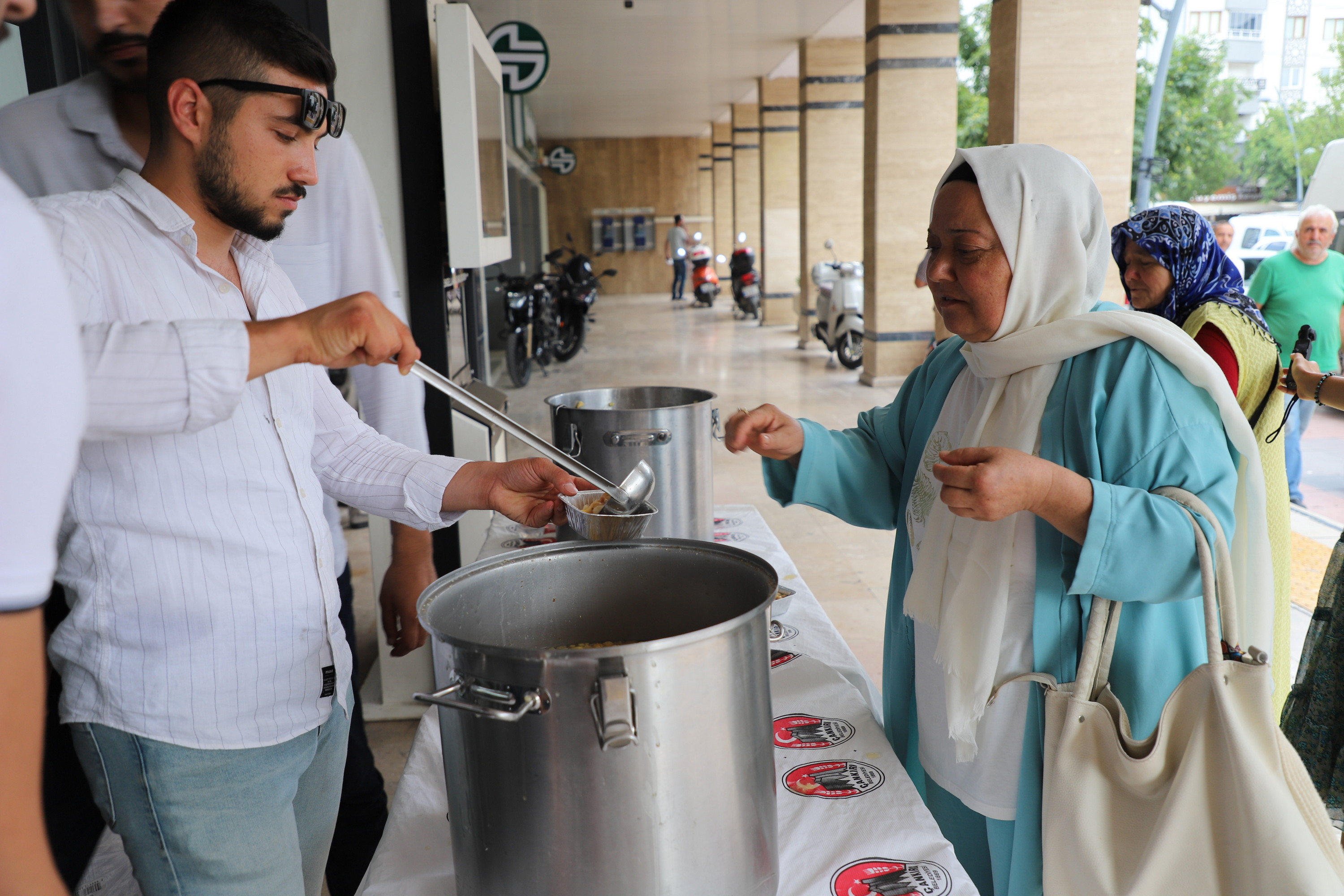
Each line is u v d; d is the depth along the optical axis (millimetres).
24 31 2256
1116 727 1014
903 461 1464
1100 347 1112
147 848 943
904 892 898
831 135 11312
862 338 9555
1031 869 1133
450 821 817
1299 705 1977
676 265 20625
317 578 1032
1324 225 3975
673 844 732
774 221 14469
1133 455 1062
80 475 886
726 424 1403
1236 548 1129
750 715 787
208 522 920
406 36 2344
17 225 461
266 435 983
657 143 23938
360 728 1673
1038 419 1134
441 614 896
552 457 1146
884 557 4055
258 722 962
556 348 10320
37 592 473
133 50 1250
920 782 1337
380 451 1265
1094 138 5824
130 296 909
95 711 909
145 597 899
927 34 8055
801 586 1787
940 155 8219
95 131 1323
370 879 948
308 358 854
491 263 2682
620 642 1058
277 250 1759
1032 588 1122
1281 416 1854
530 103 16781
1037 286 1122
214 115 922
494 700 719
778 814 1037
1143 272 2023
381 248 1843
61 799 1186
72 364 488
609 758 707
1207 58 19031
